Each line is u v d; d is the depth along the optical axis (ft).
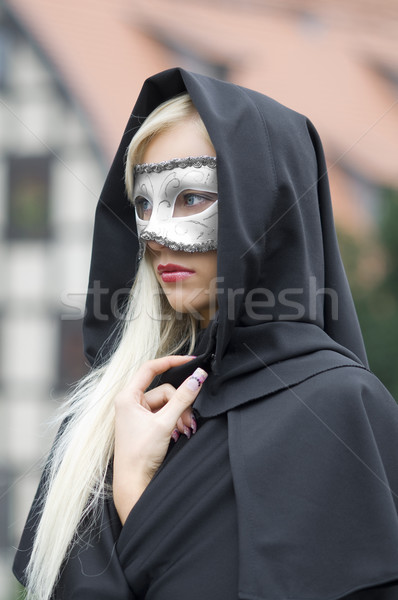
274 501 8.68
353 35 70.13
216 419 9.53
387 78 68.74
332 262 10.50
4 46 52.37
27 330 51.72
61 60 52.49
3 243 51.67
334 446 8.87
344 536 8.59
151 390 10.37
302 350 9.41
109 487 10.42
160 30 61.46
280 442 8.91
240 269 9.35
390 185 59.26
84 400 11.27
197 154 10.03
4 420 52.13
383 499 8.73
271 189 9.62
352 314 10.52
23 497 50.21
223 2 68.13
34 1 56.29
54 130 51.37
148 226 10.19
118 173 11.37
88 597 9.19
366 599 8.87
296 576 8.36
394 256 48.65
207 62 63.46
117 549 9.40
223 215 9.34
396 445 9.28
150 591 8.98
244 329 9.74
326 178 10.64
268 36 66.80
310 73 66.33
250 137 9.70
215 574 8.72
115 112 52.85
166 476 9.36
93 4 59.62
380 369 45.70
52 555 9.94
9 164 51.55
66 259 50.93
